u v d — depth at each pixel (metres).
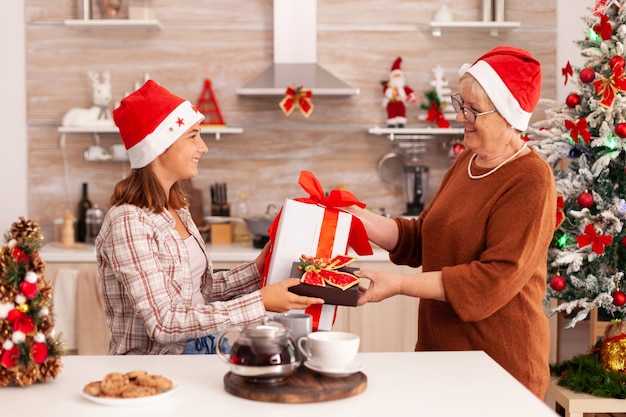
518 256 2.04
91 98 4.49
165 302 1.96
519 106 2.11
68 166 4.51
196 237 2.31
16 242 1.68
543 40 4.53
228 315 1.90
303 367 1.70
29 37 4.46
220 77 4.51
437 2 4.52
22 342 1.62
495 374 1.73
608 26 2.99
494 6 4.42
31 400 1.55
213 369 1.76
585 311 3.09
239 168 4.56
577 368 3.18
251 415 1.45
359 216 2.48
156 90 2.19
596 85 2.98
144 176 2.13
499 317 2.14
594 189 3.13
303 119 4.55
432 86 4.48
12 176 4.49
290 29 4.37
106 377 1.56
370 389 1.62
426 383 1.66
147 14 4.31
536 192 2.08
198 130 2.24
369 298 2.07
